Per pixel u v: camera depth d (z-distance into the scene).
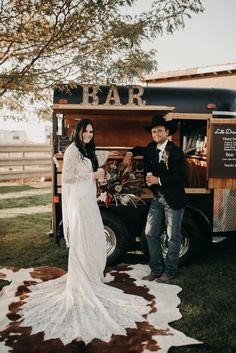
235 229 5.05
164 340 2.92
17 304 3.53
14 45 4.81
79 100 5.03
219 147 4.63
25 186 11.91
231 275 4.36
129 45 4.77
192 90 5.45
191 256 4.61
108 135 6.02
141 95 5.22
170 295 3.78
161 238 4.65
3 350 2.77
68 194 3.67
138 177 4.57
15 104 5.57
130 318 3.28
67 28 4.65
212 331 3.11
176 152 3.98
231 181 4.69
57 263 4.76
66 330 3.03
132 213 4.66
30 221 7.05
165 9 4.70
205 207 4.79
